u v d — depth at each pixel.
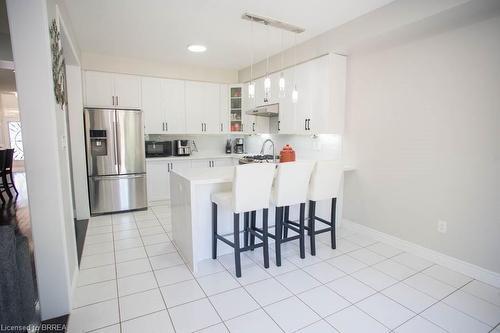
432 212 2.78
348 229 3.70
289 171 2.60
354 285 2.34
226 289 2.28
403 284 2.36
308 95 3.70
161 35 3.55
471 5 2.12
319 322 1.89
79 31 3.40
